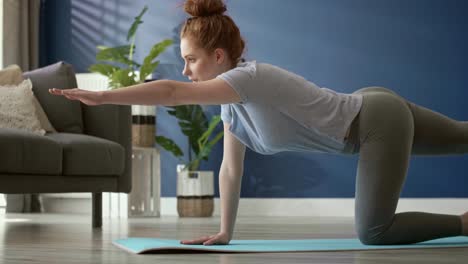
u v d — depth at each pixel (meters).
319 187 5.63
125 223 4.15
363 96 2.19
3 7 5.79
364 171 2.14
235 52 2.08
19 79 4.03
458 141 2.31
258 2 5.87
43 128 3.86
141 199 5.39
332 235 2.93
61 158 3.43
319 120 2.08
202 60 2.04
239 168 2.24
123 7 6.18
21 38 5.97
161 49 5.44
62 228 3.55
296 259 1.75
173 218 5.04
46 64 6.28
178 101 1.85
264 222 4.31
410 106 2.27
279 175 5.71
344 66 5.69
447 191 5.39
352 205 5.53
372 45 5.64
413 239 2.18
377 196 2.12
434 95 5.52
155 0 6.11
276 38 5.82
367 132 2.13
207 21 2.04
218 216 5.47
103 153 3.62
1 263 1.74
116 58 5.58
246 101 1.97
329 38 5.73
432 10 5.55
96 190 3.63
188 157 5.99
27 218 4.75
